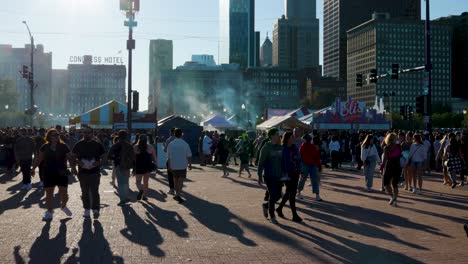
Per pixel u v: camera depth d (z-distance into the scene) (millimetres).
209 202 13555
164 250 7961
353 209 12484
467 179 20141
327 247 8242
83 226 9977
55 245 8297
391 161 13172
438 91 164000
